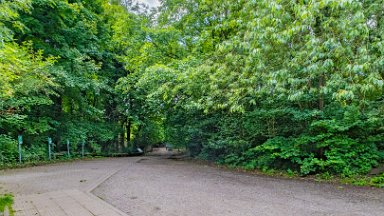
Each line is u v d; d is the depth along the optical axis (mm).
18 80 8695
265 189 5500
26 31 11375
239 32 7188
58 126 13875
